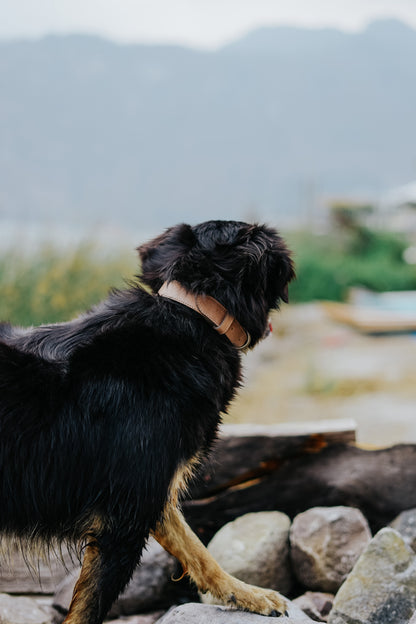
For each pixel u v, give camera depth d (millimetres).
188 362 2123
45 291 6844
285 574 2848
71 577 2773
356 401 7164
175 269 2262
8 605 2613
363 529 2855
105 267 8164
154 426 2033
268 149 197500
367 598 2352
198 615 2232
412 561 2434
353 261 17594
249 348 2393
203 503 3016
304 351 10172
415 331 11352
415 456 3066
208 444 2287
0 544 2086
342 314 12188
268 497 3051
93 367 2064
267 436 3061
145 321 2156
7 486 1979
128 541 2053
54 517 2043
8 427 1968
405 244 19781
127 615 2729
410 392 7547
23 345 2139
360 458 3072
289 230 20547
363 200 22344
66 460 2008
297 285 15211
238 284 2256
